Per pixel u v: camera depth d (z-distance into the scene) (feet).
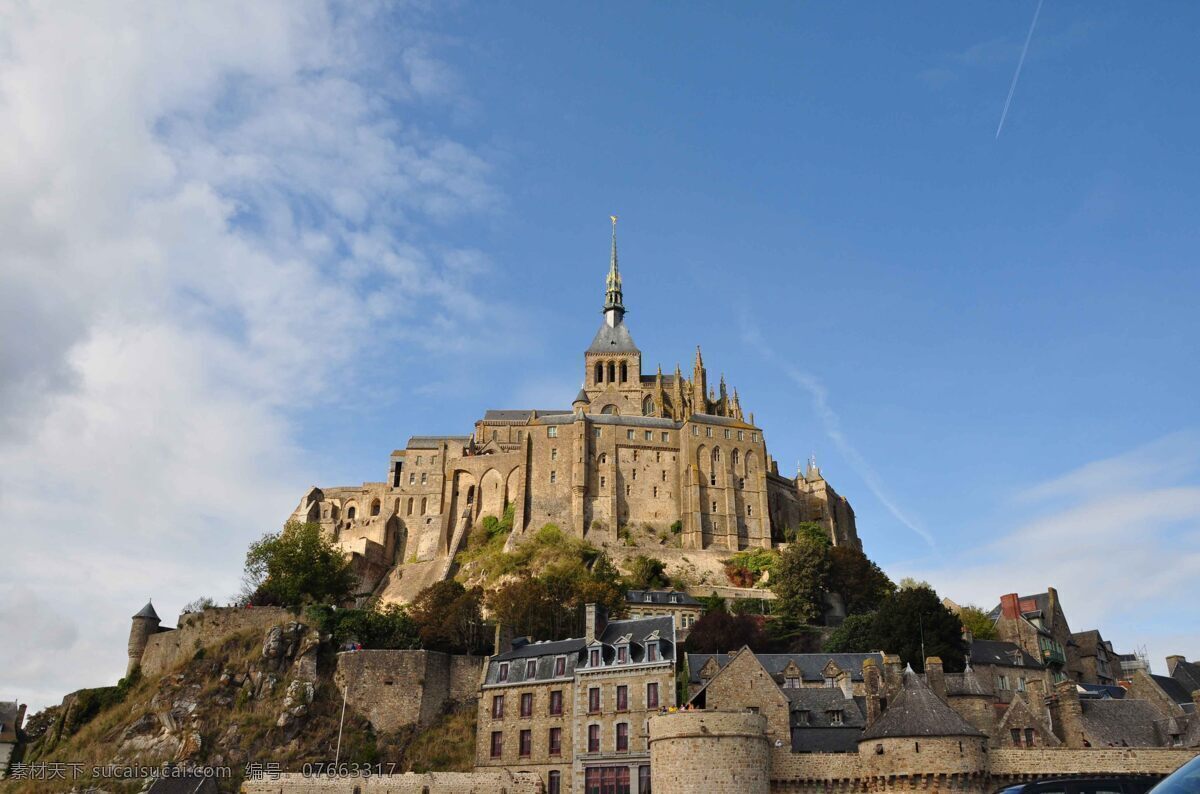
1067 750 204.74
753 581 497.46
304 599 391.86
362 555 576.61
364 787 243.19
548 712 255.09
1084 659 402.52
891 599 335.06
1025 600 416.46
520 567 502.38
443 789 237.45
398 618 348.18
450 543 585.22
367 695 295.48
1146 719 252.83
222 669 314.76
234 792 270.87
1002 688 299.79
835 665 270.26
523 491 567.18
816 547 443.32
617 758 237.04
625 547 530.27
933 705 208.23
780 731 226.17
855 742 223.30
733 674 233.14
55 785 282.97
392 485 621.31
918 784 200.13
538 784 233.14
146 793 256.32
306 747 284.00
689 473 551.18
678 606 423.23
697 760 202.69
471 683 302.45
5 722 370.32
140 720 301.43
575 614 363.35
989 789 203.00
